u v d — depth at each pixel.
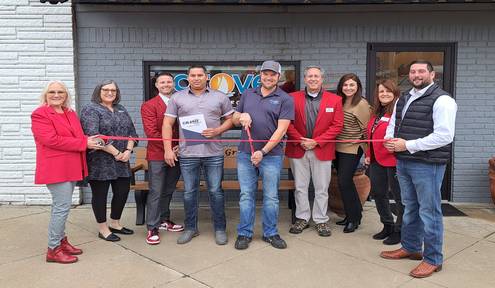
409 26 6.29
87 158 4.74
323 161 5.10
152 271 4.20
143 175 6.46
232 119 4.84
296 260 4.45
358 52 6.32
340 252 4.65
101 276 4.09
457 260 4.44
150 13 6.25
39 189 6.38
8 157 6.32
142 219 5.58
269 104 4.66
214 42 6.32
